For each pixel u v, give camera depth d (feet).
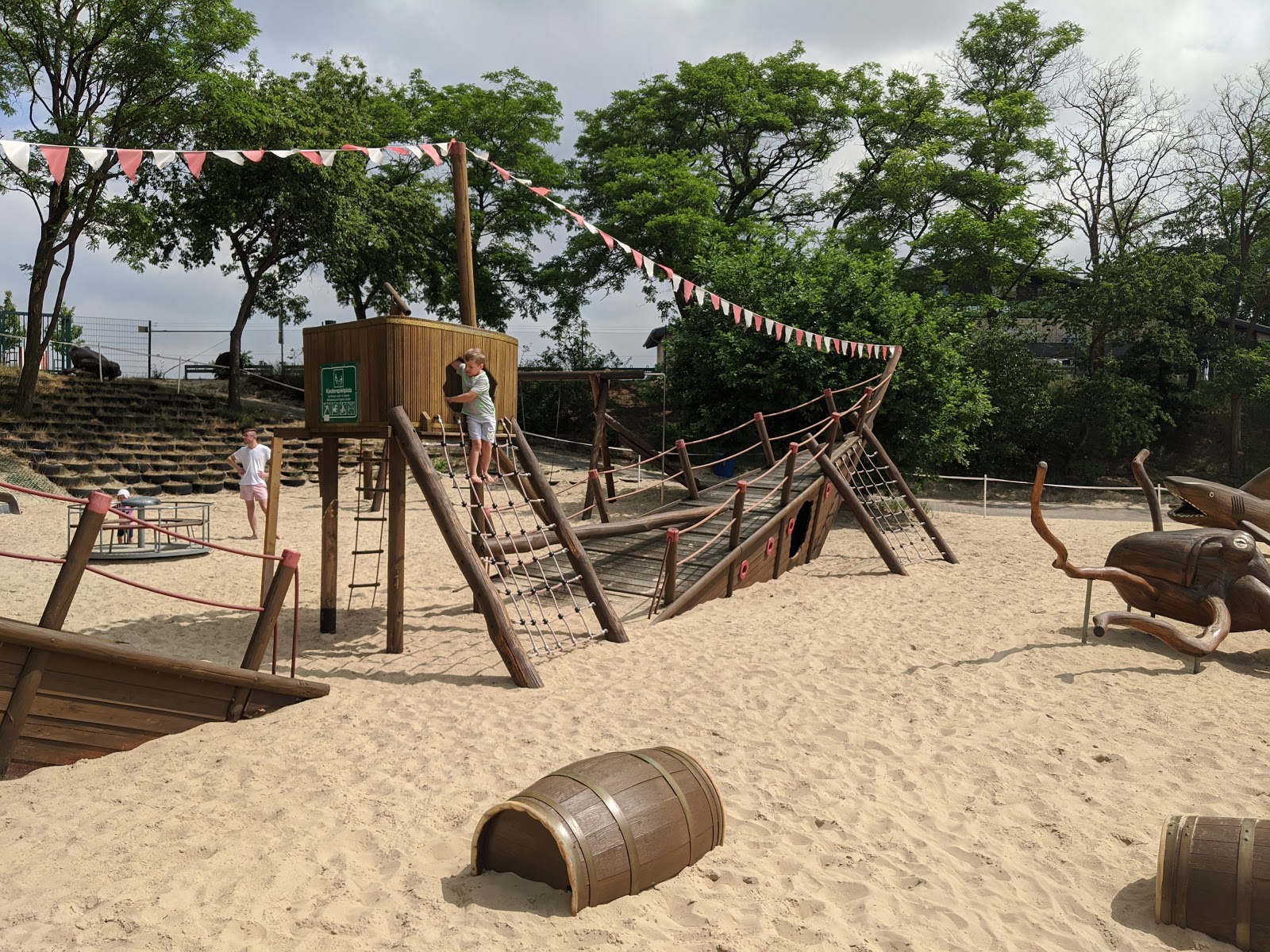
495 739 20.58
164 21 76.02
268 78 87.66
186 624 31.91
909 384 65.16
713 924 12.87
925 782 18.58
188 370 112.88
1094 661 27.55
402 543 29.04
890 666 26.96
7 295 104.01
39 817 16.15
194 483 71.72
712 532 42.52
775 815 16.87
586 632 31.30
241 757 19.22
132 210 76.69
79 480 67.00
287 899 13.47
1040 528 29.27
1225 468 116.78
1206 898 13.07
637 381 128.98
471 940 12.28
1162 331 113.80
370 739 20.51
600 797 13.97
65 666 18.34
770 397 67.62
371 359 28.27
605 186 107.96
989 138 123.54
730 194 126.41
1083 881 14.75
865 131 123.34
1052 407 114.01
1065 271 122.93
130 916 12.79
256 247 95.81
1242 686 25.41
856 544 56.08
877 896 13.85
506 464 32.68
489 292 117.80
